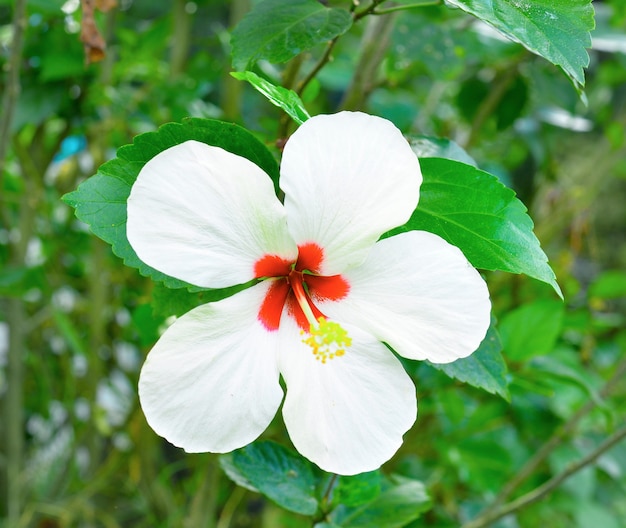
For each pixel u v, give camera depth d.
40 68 0.51
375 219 0.27
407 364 0.40
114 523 0.60
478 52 0.55
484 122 0.63
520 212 0.28
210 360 0.26
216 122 0.28
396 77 0.56
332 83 0.65
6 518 0.59
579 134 0.97
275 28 0.32
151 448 0.56
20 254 0.54
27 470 0.67
